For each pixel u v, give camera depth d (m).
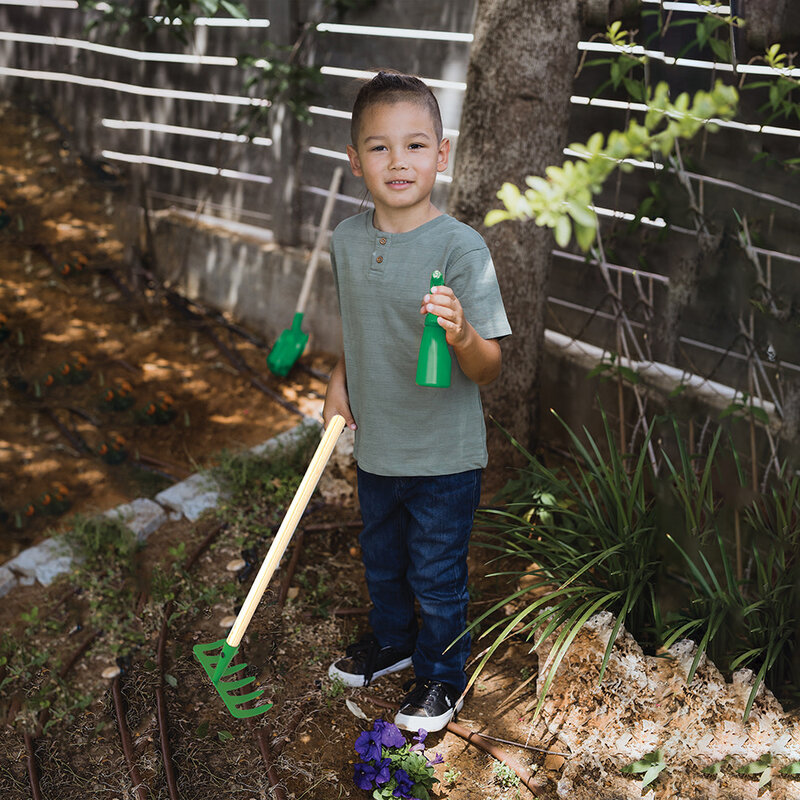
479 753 2.53
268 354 5.11
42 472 4.05
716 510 2.90
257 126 5.03
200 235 5.40
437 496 2.38
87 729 2.66
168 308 5.49
